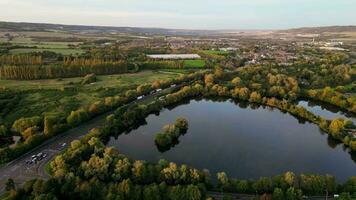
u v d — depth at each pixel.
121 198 191.12
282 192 197.62
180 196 194.62
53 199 181.88
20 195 190.00
